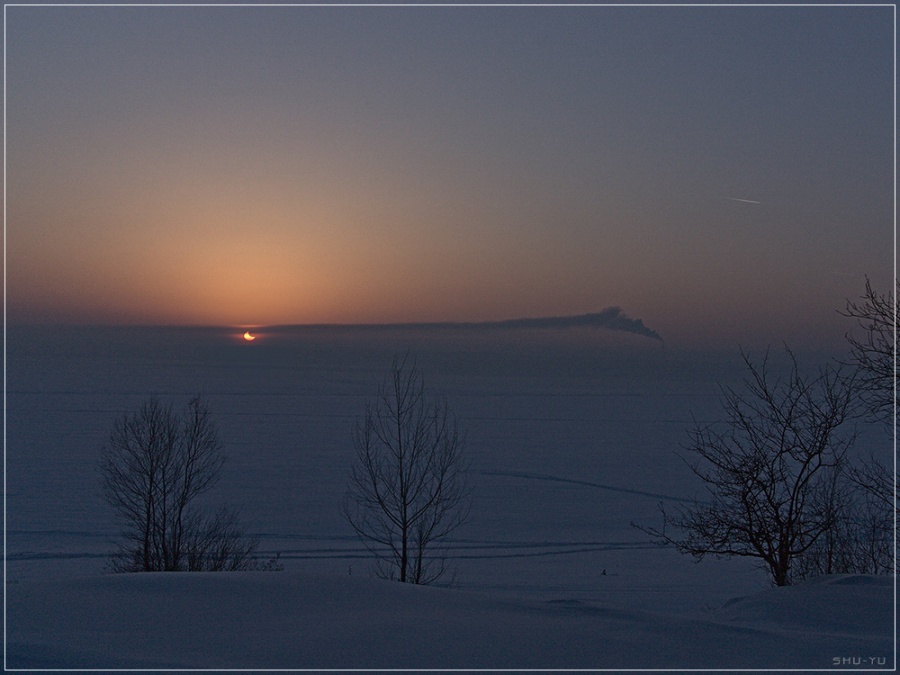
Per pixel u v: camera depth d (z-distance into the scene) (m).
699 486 70.75
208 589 7.88
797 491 13.02
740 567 37.91
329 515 51.62
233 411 150.50
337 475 72.50
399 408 18.69
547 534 48.53
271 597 7.66
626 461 89.81
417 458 17.91
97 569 33.84
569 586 31.58
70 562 35.91
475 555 41.06
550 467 82.94
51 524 46.91
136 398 167.62
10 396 169.00
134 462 24.34
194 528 24.98
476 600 7.82
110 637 6.35
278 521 49.09
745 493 13.17
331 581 8.34
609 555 41.84
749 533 13.15
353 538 43.56
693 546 13.64
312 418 139.25
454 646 6.24
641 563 39.31
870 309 13.02
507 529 50.00
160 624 6.74
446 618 7.05
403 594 7.98
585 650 6.20
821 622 7.48
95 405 146.25
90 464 74.44
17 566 34.72
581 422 143.75
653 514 56.44
